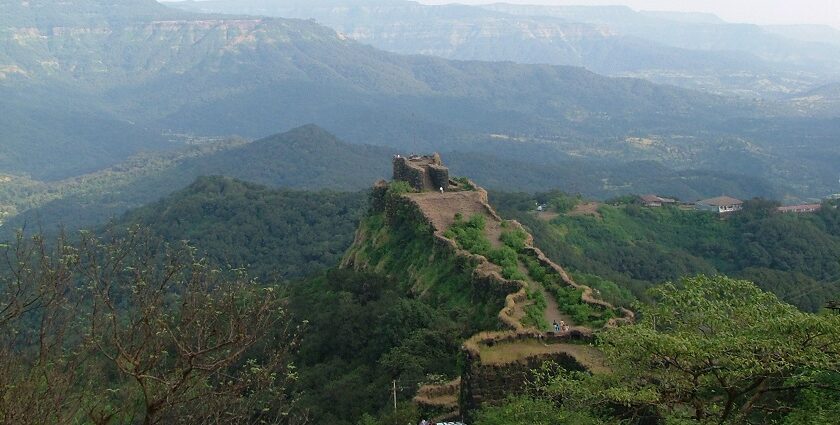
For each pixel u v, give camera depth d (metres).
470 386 34.53
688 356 26.94
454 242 63.72
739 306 29.98
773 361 26.34
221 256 141.75
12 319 23.73
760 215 147.62
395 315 56.47
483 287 54.03
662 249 139.00
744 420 27.78
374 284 68.69
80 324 25.16
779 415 28.72
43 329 22.83
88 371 25.72
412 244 70.75
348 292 69.19
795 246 132.38
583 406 29.17
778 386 28.70
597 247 136.75
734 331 28.56
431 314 55.78
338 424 45.16
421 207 72.94
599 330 37.53
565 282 51.06
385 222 79.00
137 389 25.33
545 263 56.12
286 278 125.56
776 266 129.75
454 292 59.16
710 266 131.00
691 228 148.88
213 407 24.42
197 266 27.00
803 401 27.81
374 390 48.56
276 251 147.25
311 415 46.75
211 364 23.45
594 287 75.06
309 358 60.94
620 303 57.78
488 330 45.53
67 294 26.27
